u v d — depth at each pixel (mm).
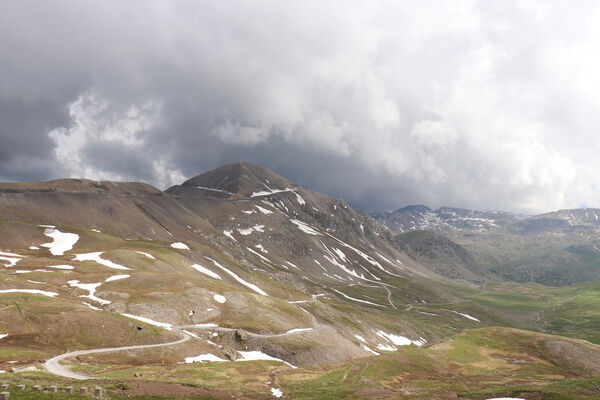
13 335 76875
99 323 87500
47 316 85500
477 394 67750
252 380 70938
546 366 105500
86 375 60000
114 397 48062
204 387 59125
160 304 113562
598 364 105500
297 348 106625
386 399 65125
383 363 95562
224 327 113688
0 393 42219
